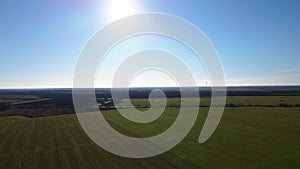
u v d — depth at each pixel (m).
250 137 36.28
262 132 39.50
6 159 27.67
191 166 24.45
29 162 26.53
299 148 30.83
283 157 27.39
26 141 35.56
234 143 32.91
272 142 33.62
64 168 24.44
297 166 24.75
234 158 26.98
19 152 30.20
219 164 25.12
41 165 25.53
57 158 27.52
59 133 40.09
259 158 27.05
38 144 33.72
